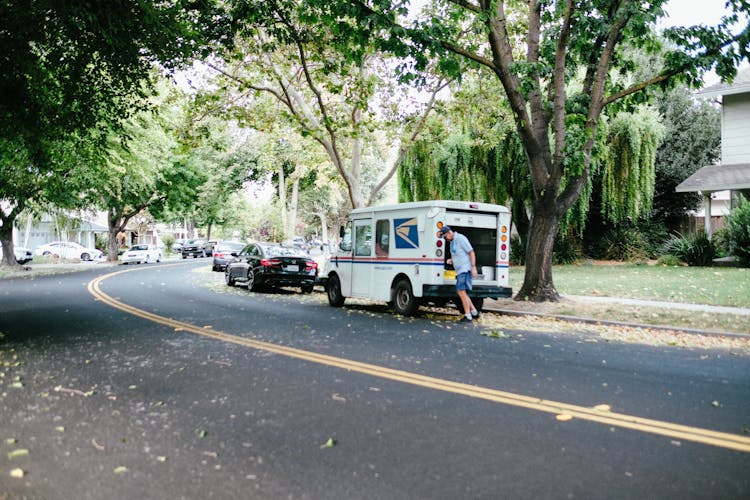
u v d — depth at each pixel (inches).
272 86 757.3
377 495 139.9
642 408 210.2
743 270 770.2
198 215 2285.9
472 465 158.2
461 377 259.0
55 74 438.3
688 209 1245.7
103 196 1366.9
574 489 142.4
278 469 156.5
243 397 228.5
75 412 210.2
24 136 476.1
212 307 549.6
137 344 345.4
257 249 756.0
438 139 794.8
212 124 831.1
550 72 516.1
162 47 433.7
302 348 331.0
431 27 458.3
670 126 1218.0
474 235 494.9
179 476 152.1
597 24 487.2
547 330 407.5
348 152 869.8
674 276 724.7
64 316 477.4
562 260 1029.8
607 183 959.0
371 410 209.9
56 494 141.1
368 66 717.3
